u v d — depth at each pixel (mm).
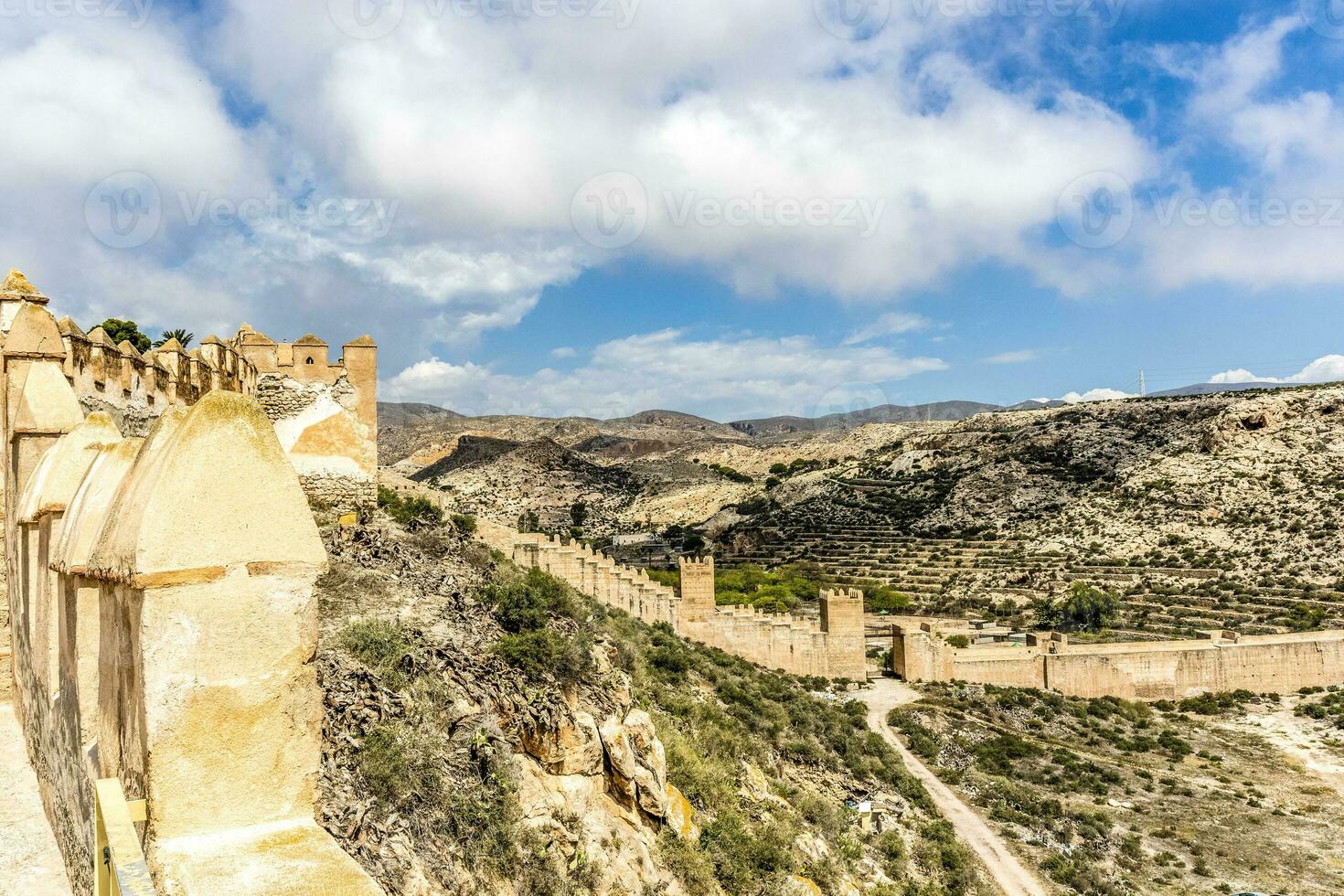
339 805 10445
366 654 14297
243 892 3852
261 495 4535
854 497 134250
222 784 4316
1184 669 59969
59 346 11594
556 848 13227
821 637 51906
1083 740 50125
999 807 36594
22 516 9188
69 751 7078
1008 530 111688
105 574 4734
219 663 4348
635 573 47562
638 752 16844
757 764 26781
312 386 25156
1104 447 127250
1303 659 61844
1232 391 135000
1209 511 101000
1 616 12836
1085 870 31234
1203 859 35125
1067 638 69000
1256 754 50094
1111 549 99125
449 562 23000
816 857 21500
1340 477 98875
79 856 6785
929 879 27891
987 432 149625
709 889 16422
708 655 43062
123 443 6555
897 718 46250
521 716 14836
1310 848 36844
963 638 65812
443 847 11297
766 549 115438
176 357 18984
